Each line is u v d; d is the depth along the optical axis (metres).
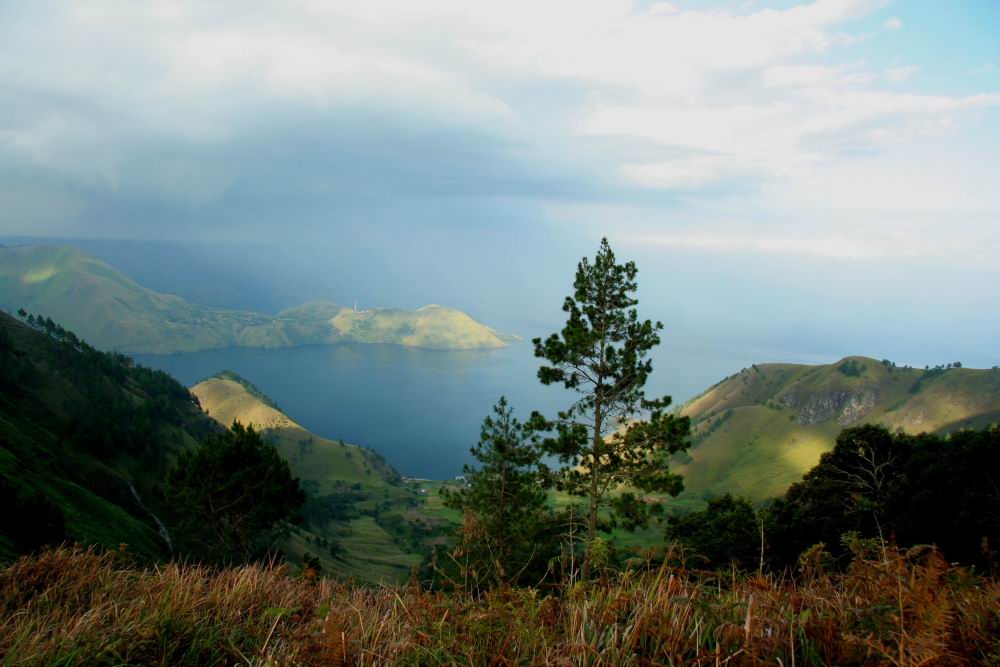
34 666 3.04
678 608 2.88
